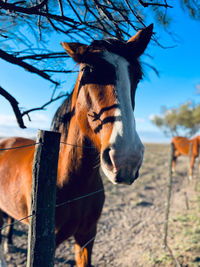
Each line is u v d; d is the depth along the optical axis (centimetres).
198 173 1166
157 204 653
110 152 126
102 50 156
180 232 443
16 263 327
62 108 201
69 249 385
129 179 126
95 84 149
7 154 271
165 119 2792
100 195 213
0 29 156
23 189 198
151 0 159
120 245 406
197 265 317
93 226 211
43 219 121
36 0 157
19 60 137
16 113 147
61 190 176
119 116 133
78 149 169
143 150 137
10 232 368
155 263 331
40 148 123
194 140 1015
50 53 159
